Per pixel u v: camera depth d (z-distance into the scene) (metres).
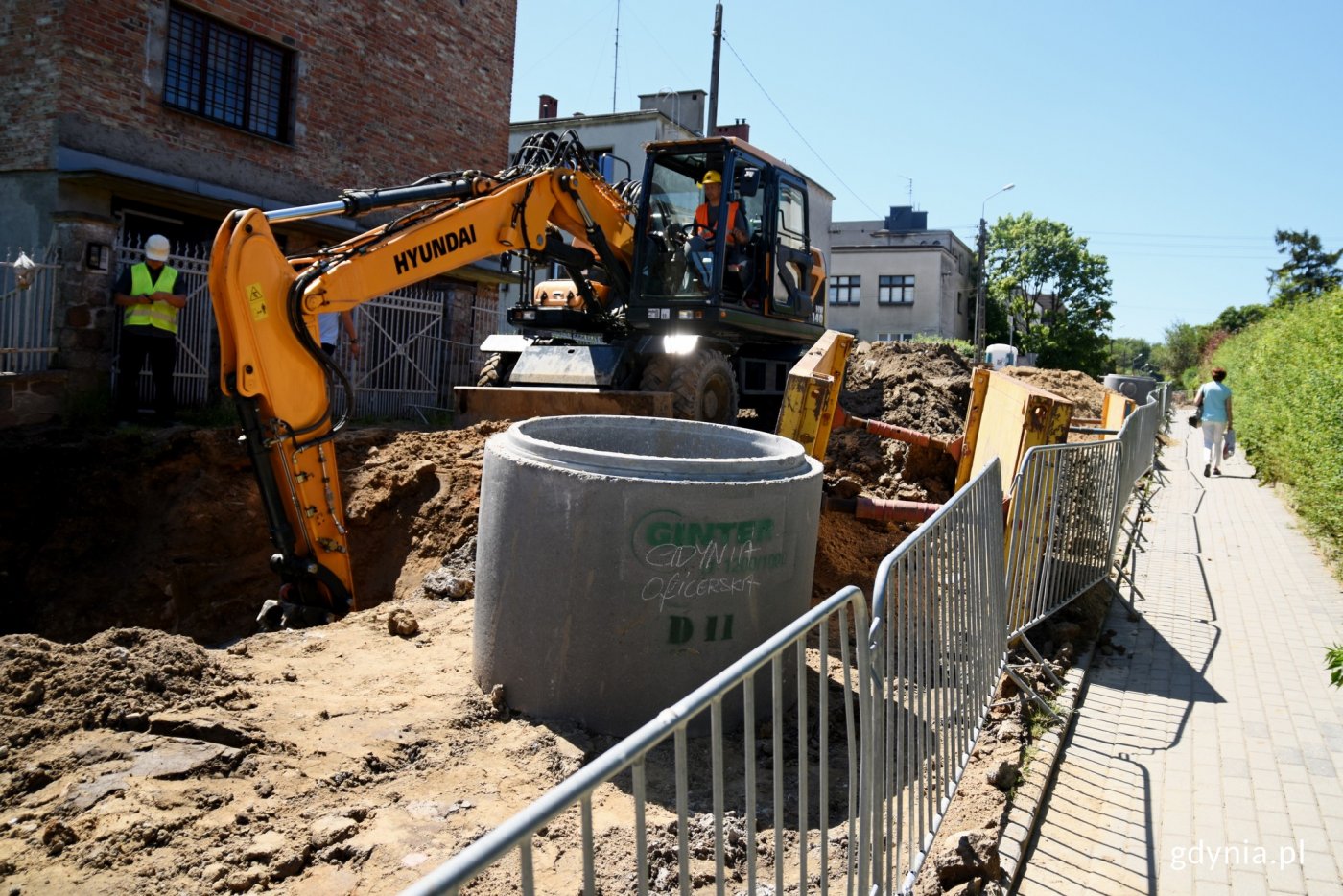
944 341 39.12
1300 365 12.30
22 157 12.29
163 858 3.12
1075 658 6.10
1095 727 5.13
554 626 4.43
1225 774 4.58
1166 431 22.19
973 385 8.77
